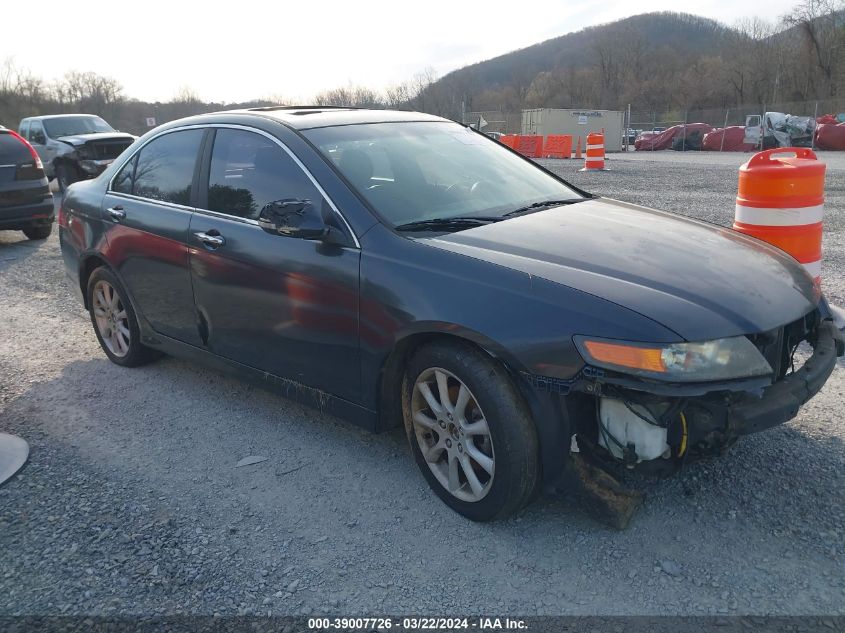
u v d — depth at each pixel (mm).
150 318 4410
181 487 3322
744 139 32438
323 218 3289
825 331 3156
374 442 3721
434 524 2961
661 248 3064
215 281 3785
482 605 2465
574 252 2939
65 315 6309
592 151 19094
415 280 2920
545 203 3732
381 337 3025
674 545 2734
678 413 2557
